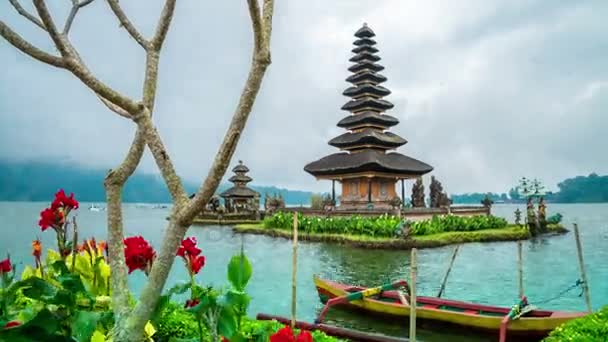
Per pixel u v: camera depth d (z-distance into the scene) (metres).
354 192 48.97
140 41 3.29
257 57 2.57
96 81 2.71
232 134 2.51
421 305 12.60
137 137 3.18
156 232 46.00
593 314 8.20
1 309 4.16
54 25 2.69
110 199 3.10
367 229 34.41
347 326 12.39
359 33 55.84
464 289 18.52
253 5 2.43
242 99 2.55
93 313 3.45
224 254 28.81
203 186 2.51
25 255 23.12
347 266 24.11
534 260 26.20
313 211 46.84
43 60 2.74
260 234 42.59
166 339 6.03
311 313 14.23
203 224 57.62
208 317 3.63
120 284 2.97
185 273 20.36
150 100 3.21
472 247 32.34
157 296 2.58
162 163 2.76
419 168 49.28
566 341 6.99
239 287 4.09
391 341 8.80
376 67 53.88
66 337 3.21
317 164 51.25
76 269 5.07
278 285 18.88
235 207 64.94
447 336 11.20
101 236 37.44
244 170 68.38
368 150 47.91
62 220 5.01
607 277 20.77
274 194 61.47
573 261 25.70
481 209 50.31
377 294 13.34
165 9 3.28
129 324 2.56
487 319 10.62
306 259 26.62
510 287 18.88
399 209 39.88
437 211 45.50
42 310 3.17
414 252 8.72
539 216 42.09
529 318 10.10
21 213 91.94
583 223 65.12
